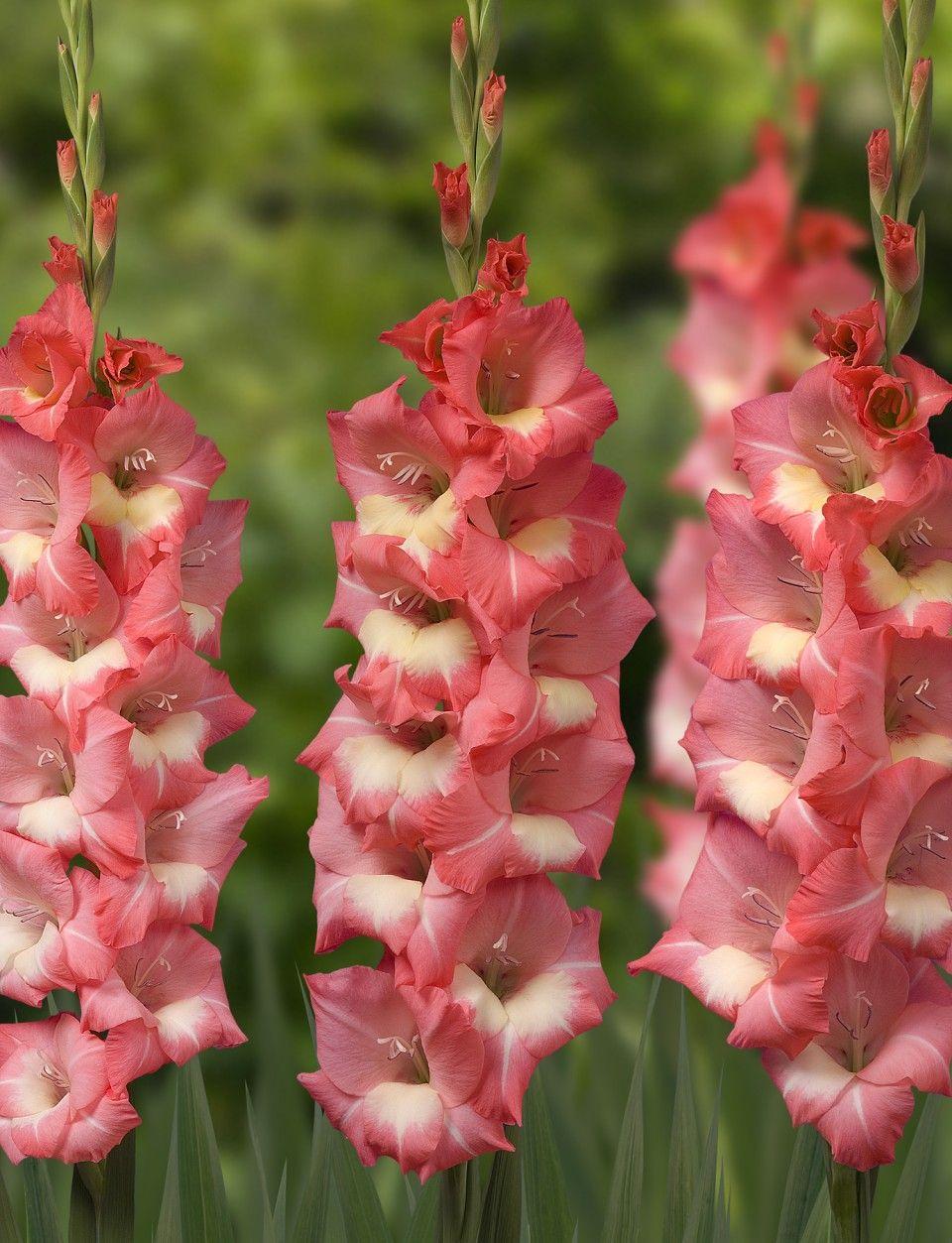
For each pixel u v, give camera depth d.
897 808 2.26
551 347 2.30
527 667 2.31
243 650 3.69
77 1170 2.40
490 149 2.34
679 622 2.54
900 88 2.30
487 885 2.32
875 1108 2.29
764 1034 2.29
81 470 2.34
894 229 2.28
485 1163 2.45
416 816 2.31
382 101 4.46
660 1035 2.72
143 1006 2.37
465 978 2.32
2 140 4.54
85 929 2.36
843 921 2.27
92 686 2.35
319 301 4.05
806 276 2.47
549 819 2.33
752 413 2.31
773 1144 2.64
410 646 2.31
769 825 2.29
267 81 4.35
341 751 2.34
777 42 2.51
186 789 2.39
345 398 3.92
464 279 2.35
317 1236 2.47
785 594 2.31
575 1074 2.77
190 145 4.41
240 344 4.05
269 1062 2.70
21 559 2.36
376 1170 2.74
